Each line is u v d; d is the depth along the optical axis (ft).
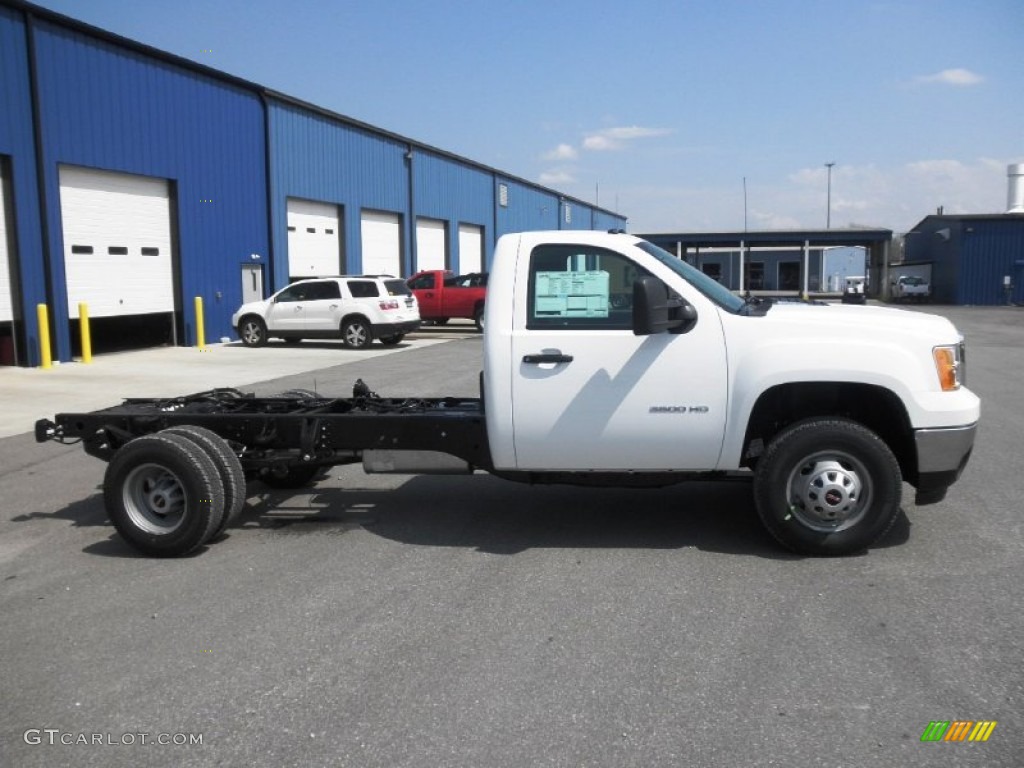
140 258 71.46
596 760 11.18
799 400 19.66
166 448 19.54
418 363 61.46
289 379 51.98
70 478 28.14
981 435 32.30
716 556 18.97
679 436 18.67
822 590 16.80
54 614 16.58
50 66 61.21
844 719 12.07
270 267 89.66
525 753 11.39
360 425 20.84
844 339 18.22
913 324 18.69
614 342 18.63
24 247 59.47
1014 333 89.15
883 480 18.08
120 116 67.92
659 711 12.37
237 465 20.76
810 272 219.41
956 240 156.66
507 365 18.98
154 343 79.15
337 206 104.27
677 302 18.44
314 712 12.60
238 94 83.66
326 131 100.01
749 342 18.37
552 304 19.04
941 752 11.23
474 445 20.30
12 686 13.66
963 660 13.76
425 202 128.06
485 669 13.79
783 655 14.03
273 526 22.13
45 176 60.80
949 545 19.36
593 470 19.33
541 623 15.53
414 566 18.78
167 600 17.17
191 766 11.32
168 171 73.67
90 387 48.96
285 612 16.37
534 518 22.30
